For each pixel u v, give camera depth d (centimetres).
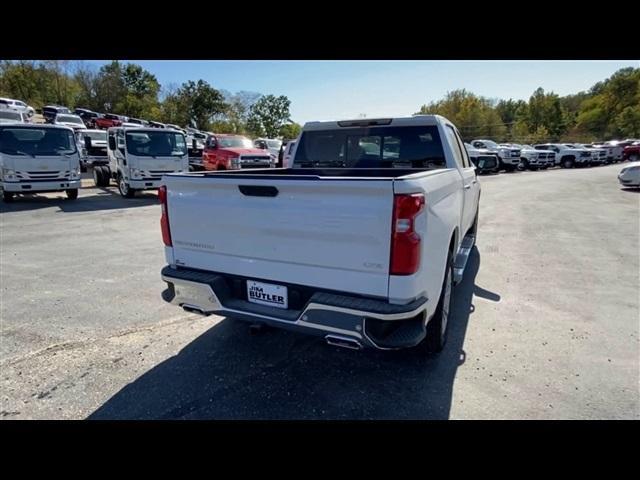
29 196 1333
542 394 266
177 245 300
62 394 269
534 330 364
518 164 2619
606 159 3372
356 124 437
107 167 1538
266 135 7112
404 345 231
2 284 488
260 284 266
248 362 311
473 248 669
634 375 288
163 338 351
